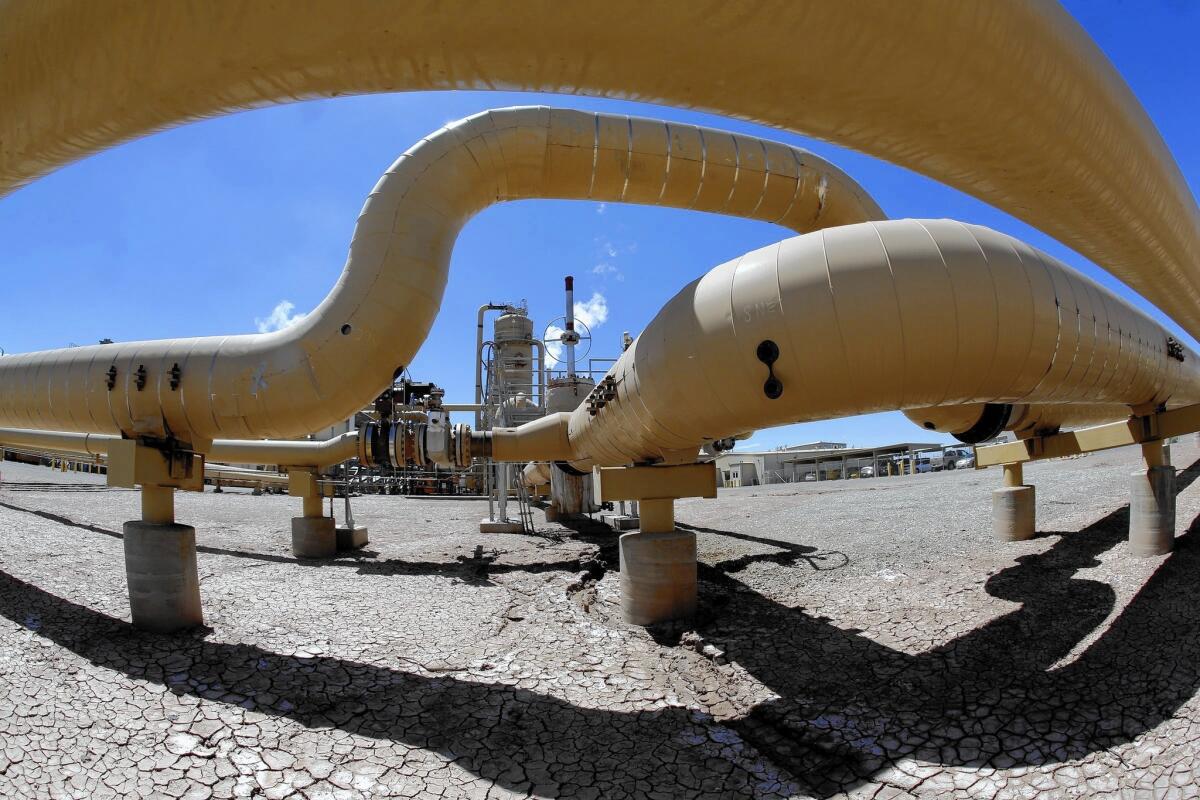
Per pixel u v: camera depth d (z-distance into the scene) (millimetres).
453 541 11703
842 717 4309
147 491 5566
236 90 2299
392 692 4531
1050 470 17391
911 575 7391
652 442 6020
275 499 19422
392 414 8828
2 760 3385
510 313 19219
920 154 2289
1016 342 3873
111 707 3963
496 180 6547
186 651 4844
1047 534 8844
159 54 2178
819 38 1777
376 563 9305
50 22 2299
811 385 4051
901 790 3510
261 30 2006
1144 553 7082
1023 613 5719
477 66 2061
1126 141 2408
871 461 40812
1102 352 4609
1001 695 4367
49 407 6148
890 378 3910
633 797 3518
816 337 3912
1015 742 3822
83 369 5926
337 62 2094
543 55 1973
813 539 10109
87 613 5402
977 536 9195
